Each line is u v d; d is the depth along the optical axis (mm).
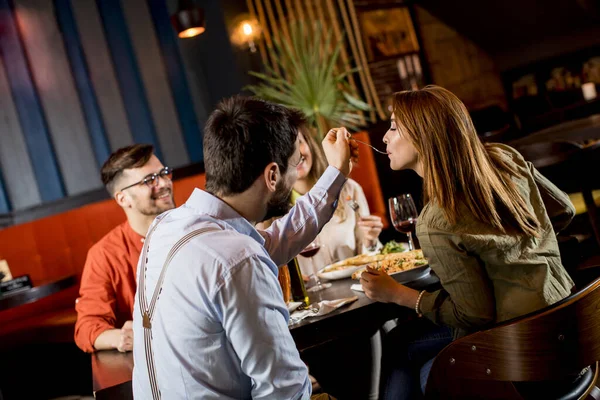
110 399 1525
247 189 1245
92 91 5719
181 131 5973
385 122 6520
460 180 1531
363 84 6609
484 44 7746
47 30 5594
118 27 5773
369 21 6785
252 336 1104
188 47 5934
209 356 1125
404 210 2143
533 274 1518
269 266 1182
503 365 1397
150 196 2354
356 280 2104
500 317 1529
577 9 6652
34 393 4324
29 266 4707
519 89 7754
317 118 5242
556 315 1355
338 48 5449
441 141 1540
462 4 7156
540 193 1827
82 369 4371
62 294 4734
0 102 5500
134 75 5828
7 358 4320
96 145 5738
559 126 4754
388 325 2697
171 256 1169
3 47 5496
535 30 7223
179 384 1137
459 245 1503
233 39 5555
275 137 1245
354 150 1637
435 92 1595
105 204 4734
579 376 1590
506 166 1671
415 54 7133
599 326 1417
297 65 5273
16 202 5551
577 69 7047
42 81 5598
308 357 2316
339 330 1704
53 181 5641
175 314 1136
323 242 2695
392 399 1953
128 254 2354
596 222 3959
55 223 4746
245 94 5617
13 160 5539
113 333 1975
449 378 1472
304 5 6195
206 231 1178
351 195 2793
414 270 1888
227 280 1104
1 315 4602
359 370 2355
